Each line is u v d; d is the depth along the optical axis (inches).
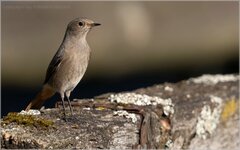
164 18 719.1
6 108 566.3
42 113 318.7
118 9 708.7
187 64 663.1
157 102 349.1
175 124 344.5
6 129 282.7
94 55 654.5
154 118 327.9
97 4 703.7
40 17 685.3
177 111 352.2
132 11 713.0
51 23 685.3
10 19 675.4
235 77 438.0
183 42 701.9
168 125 339.3
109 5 703.1
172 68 656.4
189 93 391.2
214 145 369.7
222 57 673.0
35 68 638.5
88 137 290.4
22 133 279.4
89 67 636.7
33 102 369.4
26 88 609.0
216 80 426.3
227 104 390.3
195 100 372.5
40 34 674.2
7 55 645.9
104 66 644.7
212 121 370.0
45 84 367.9
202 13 727.7
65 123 301.9
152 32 706.8
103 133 297.0
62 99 361.4
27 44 661.9
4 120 290.8
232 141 379.6
